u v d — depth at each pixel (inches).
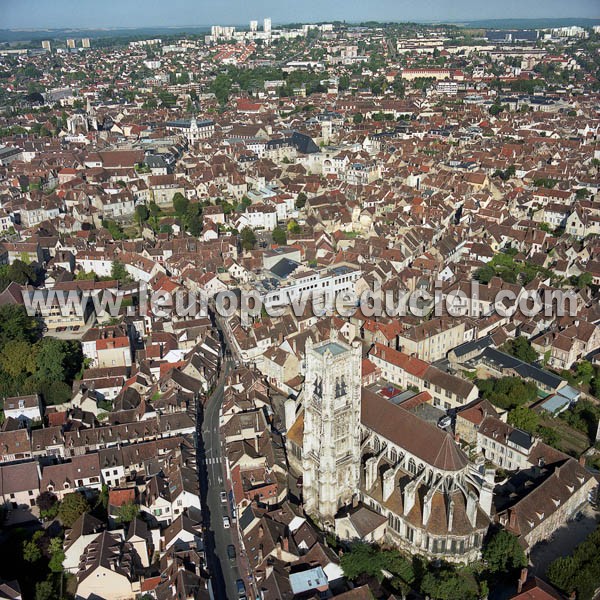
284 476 7076.8
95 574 5644.7
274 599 5369.1
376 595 5595.5
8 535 6540.4
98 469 7116.1
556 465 6884.8
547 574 5649.6
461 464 5979.3
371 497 6358.3
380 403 6771.7
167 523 6638.8
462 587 5477.4
